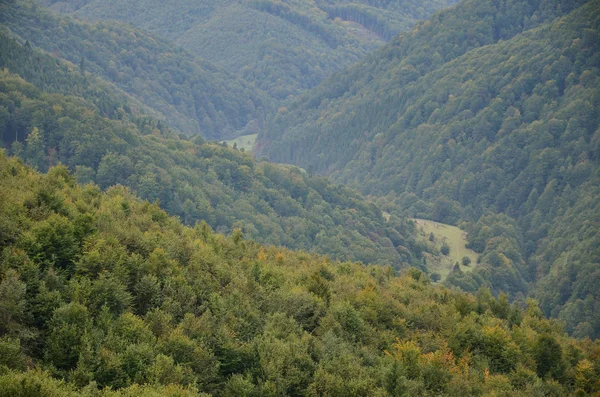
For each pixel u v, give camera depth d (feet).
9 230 105.60
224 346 100.78
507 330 158.51
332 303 136.46
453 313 157.79
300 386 101.40
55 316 88.63
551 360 146.30
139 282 111.14
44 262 101.81
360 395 100.99
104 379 83.35
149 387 80.28
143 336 92.63
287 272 156.25
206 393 90.12
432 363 118.93
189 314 104.88
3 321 84.38
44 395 70.54
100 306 98.73
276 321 116.26
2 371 73.00
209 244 156.25
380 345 129.08
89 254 106.32
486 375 126.31
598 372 149.07
